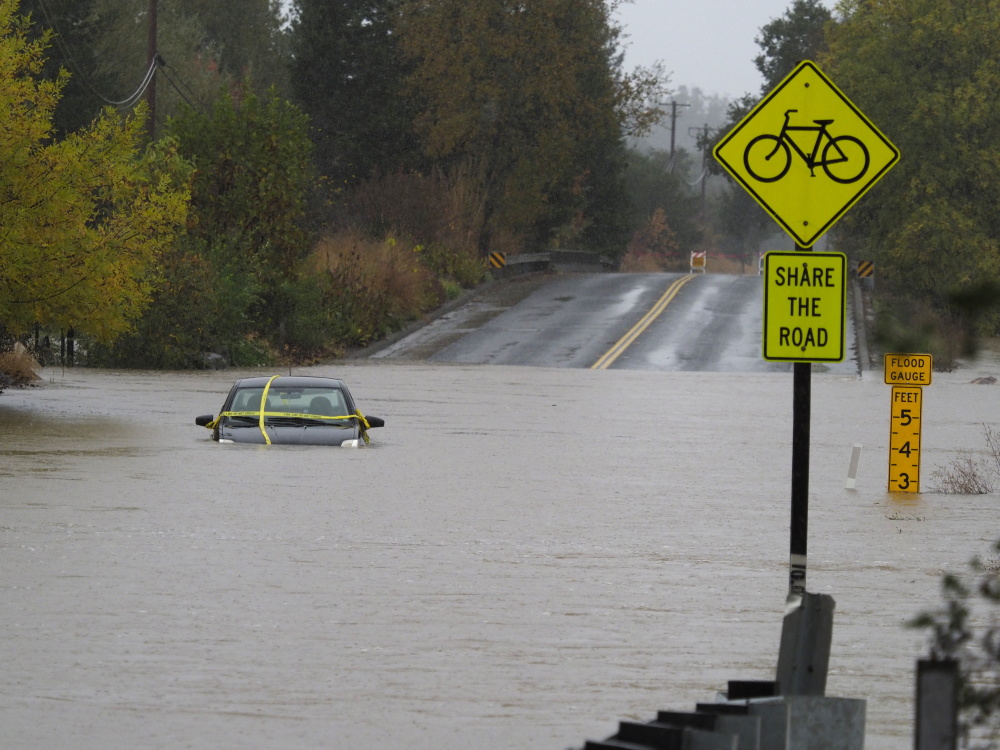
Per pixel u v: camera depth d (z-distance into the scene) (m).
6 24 78.00
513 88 192.25
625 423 75.69
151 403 81.50
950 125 159.62
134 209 82.88
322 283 136.00
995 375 120.94
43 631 25.64
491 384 100.88
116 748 18.70
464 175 194.00
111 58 191.38
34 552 33.91
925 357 50.62
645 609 28.75
